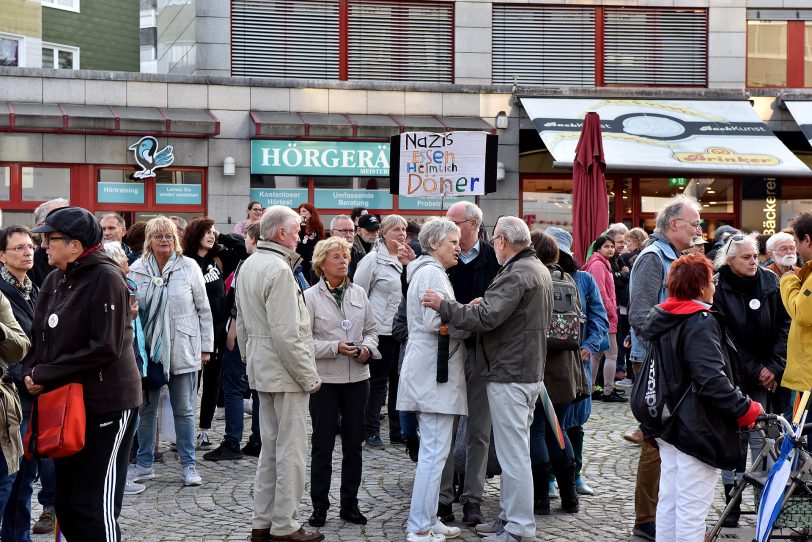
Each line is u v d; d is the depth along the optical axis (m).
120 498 5.63
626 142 18.98
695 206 7.02
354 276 9.92
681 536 5.70
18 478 6.28
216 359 9.65
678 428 5.68
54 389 5.37
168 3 22.25
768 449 5.87
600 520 7.27
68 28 27.62
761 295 7.00
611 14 21.03
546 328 6.70
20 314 6.41
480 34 20.66
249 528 7.02
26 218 18.81
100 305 5.41
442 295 6.60
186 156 19.36
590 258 12.34
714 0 21.11
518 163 20.59
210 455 9.12
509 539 6.58
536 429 7.35
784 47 21.25
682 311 5.72
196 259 9.36
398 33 20.55
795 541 5.63
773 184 21.73
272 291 6.52
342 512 7.21
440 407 6.59
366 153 19.88
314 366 6.62
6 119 18.28
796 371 6.79
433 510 6.65
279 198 19.75
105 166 19.09
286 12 20.20
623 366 13.70
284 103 19.83
